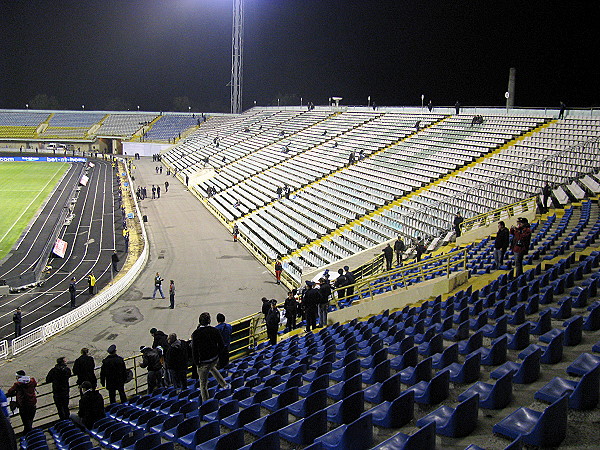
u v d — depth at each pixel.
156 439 8.16
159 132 94.62
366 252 27.28
